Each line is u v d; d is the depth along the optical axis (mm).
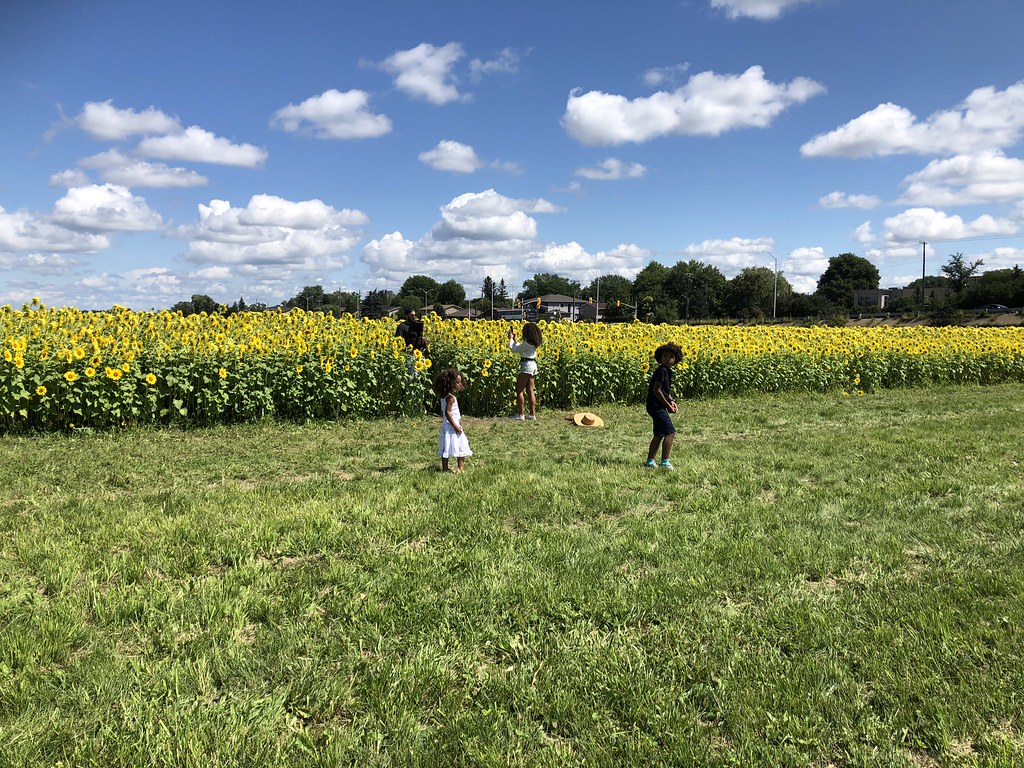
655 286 125938
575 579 3812
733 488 6020
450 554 4195
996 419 11055
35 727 2463
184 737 2416
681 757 2371
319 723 2594
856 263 129500
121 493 5871
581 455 7730
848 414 12070
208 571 3938
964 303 73812
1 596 3523
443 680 2818
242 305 33281
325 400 10797
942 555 4312
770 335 18594
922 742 2465
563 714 2609
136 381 9438
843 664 2953
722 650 3064
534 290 165000
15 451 7648
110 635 3145
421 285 149000
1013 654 3010
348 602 3486
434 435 9383
